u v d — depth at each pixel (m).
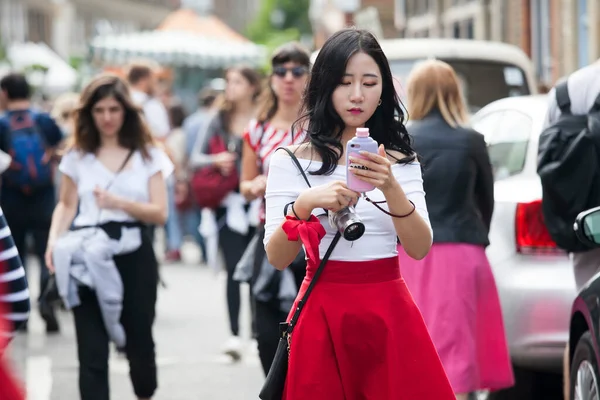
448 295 9.17
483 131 12.07
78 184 9.66
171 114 25.44
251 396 11.73
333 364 6.32
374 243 6.36
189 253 27.34
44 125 15.97
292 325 6.37
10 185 15.84
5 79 15.72
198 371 13.02
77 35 105.69
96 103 9.58
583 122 9.20
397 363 6.30
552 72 27.44
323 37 71.25
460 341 9.14
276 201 6.40
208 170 13.58
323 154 6.37
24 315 5.78
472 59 17.91
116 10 115.31
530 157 10.80
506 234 10.46
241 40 45.66
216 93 24.00
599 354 7.67
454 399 6.36
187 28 44.69
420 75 9.52
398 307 6.36
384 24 51.88
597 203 9.16
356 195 6.10
